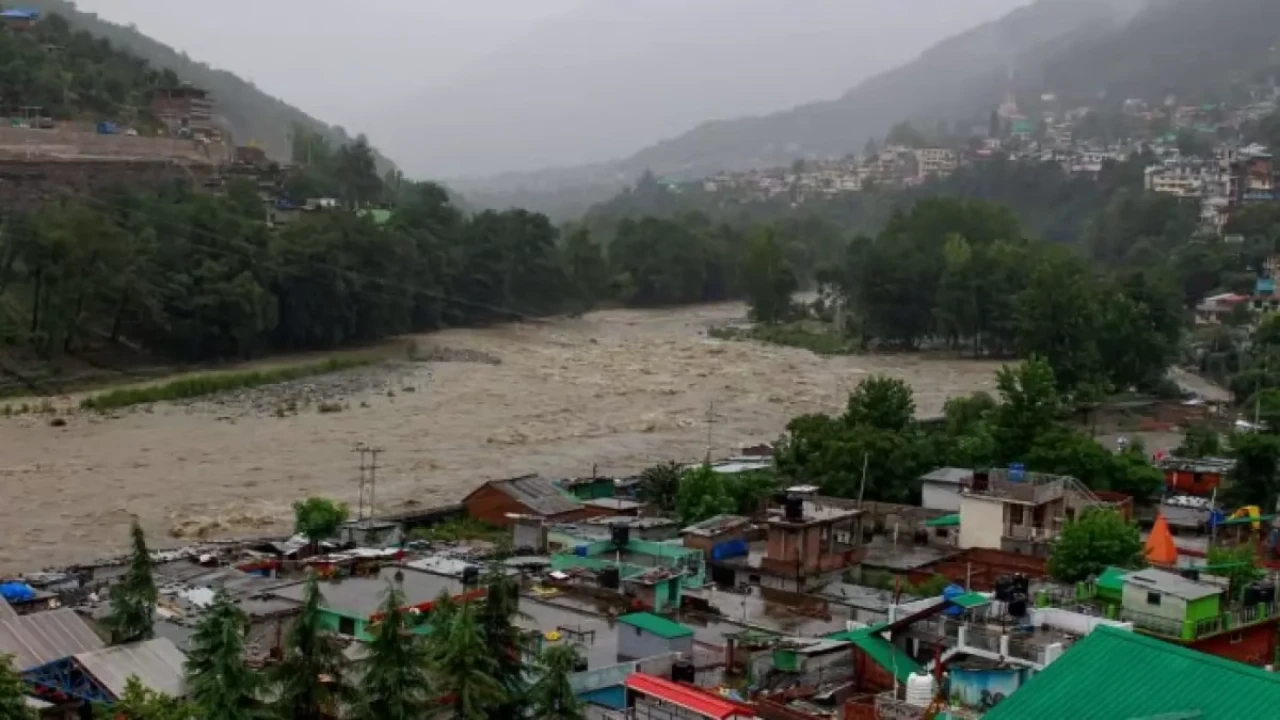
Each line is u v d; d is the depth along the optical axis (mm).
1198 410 165500
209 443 148000
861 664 60312
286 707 49000
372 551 89000
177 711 46031
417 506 120875
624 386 195000
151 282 199750
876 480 108500
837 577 84125
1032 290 192625
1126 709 41344
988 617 59000
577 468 139750
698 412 174750
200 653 50031
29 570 96688
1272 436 112312
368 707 48219
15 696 45000
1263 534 98312
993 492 93125
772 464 123188
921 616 60375
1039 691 43250
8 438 147000
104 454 140625
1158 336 185500
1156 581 63281
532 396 184625
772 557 82562
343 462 140000
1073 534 82375
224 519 113875
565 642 58250
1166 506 106125
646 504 112125
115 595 63469
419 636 60000
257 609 68938
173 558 90750
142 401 172625
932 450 112375
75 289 187875
